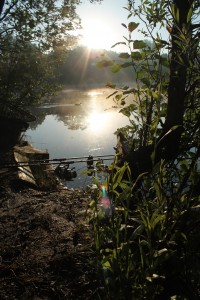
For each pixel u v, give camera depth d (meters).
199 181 2.52
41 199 6.39
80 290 3.28
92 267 3.44
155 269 2.42
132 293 2.26
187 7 2.69
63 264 3.75
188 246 2.47
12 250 4.25
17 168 8.91
